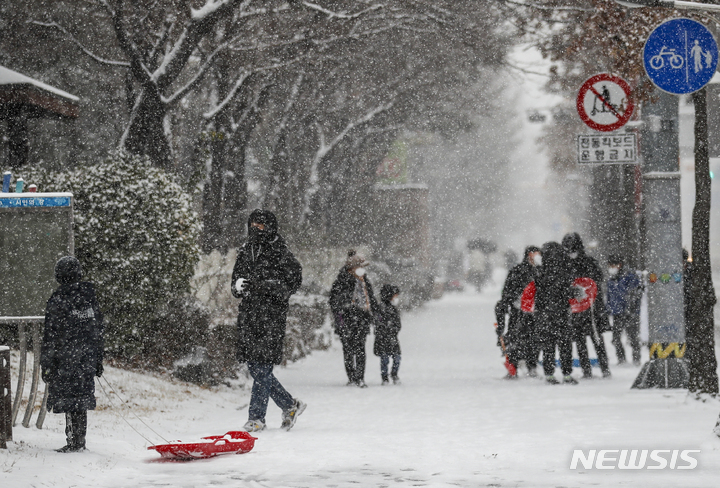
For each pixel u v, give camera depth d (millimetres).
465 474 12430
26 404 18109
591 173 79000
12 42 46094
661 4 17469
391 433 17047
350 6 42469
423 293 89625
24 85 29766
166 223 25969
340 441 15906
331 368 36281
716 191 37250
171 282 26328
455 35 46062
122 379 23531
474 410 20891
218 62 44312
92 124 51469
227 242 49094
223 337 30000
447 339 48406
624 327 32656
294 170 63688
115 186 25625
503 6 35062
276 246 17406
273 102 57125
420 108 66750
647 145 24000
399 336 51562
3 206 16094
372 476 12359
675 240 23719
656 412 19297
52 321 13914
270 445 15484
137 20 39219
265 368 17391
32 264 16125
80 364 13984
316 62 46000
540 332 27344
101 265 25375
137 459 14047
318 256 61938
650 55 18469
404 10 44062
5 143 33031
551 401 22172
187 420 19609
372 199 90062
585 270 27828
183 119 53750
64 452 13898
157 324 28547
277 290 17234
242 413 21859
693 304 20609
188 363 27328
